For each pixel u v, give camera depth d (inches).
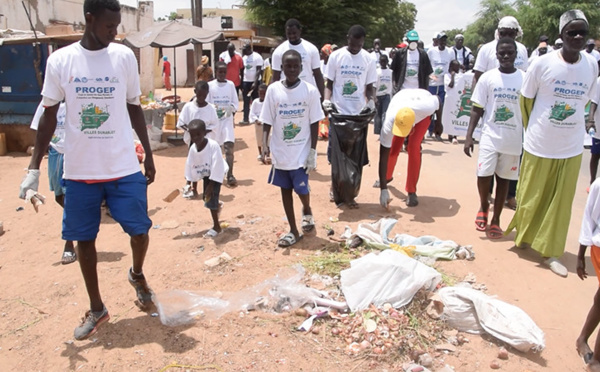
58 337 145.1
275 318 150.9
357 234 201.2
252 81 551.5
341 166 244.2
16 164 383.9
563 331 150.6
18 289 176.2
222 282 175.3
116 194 138.3
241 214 246.5
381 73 421.7
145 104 478.3
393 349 135.4
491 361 134.2
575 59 183.6
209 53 1214.3
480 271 185.9
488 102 214.1
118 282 177.3
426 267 161.2
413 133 249.1
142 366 130.0
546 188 192.1
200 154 240.2
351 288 157.9
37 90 409.4
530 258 199.3
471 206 263.7
